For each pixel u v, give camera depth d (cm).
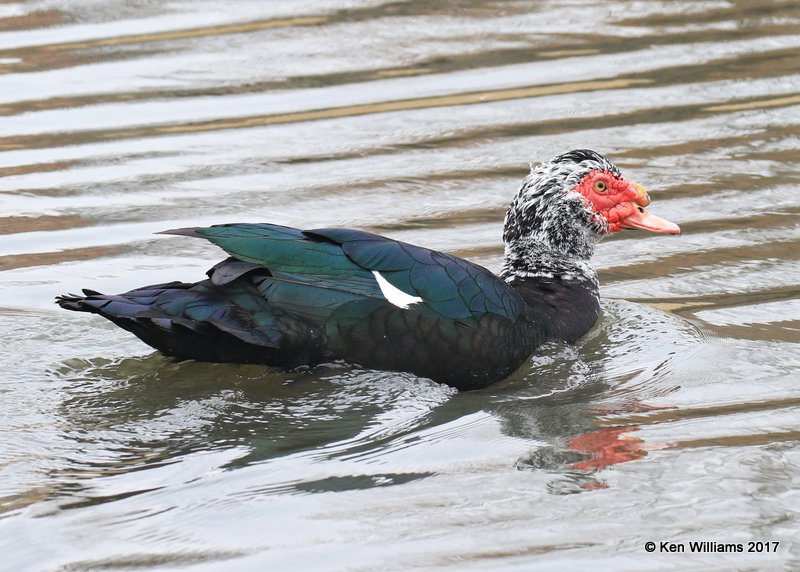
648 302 1336
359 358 1112
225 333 1079
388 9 2170
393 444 1012
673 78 1884
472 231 1477
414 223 1495
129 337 1215
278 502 915
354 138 1720
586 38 2028
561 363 1191
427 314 1118
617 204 1305
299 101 1825
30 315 1259
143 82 1870
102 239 1454
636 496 930
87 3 2166
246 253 1108
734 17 2116
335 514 901
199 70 1908
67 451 984
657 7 2175
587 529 886
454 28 2084
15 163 1634
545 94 1841
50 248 1429
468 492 935
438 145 1702
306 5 2181
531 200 1295
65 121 1750
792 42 1998
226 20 2106
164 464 970
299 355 1106
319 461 980
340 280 1115
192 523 884
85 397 1084
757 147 1686
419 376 1123
